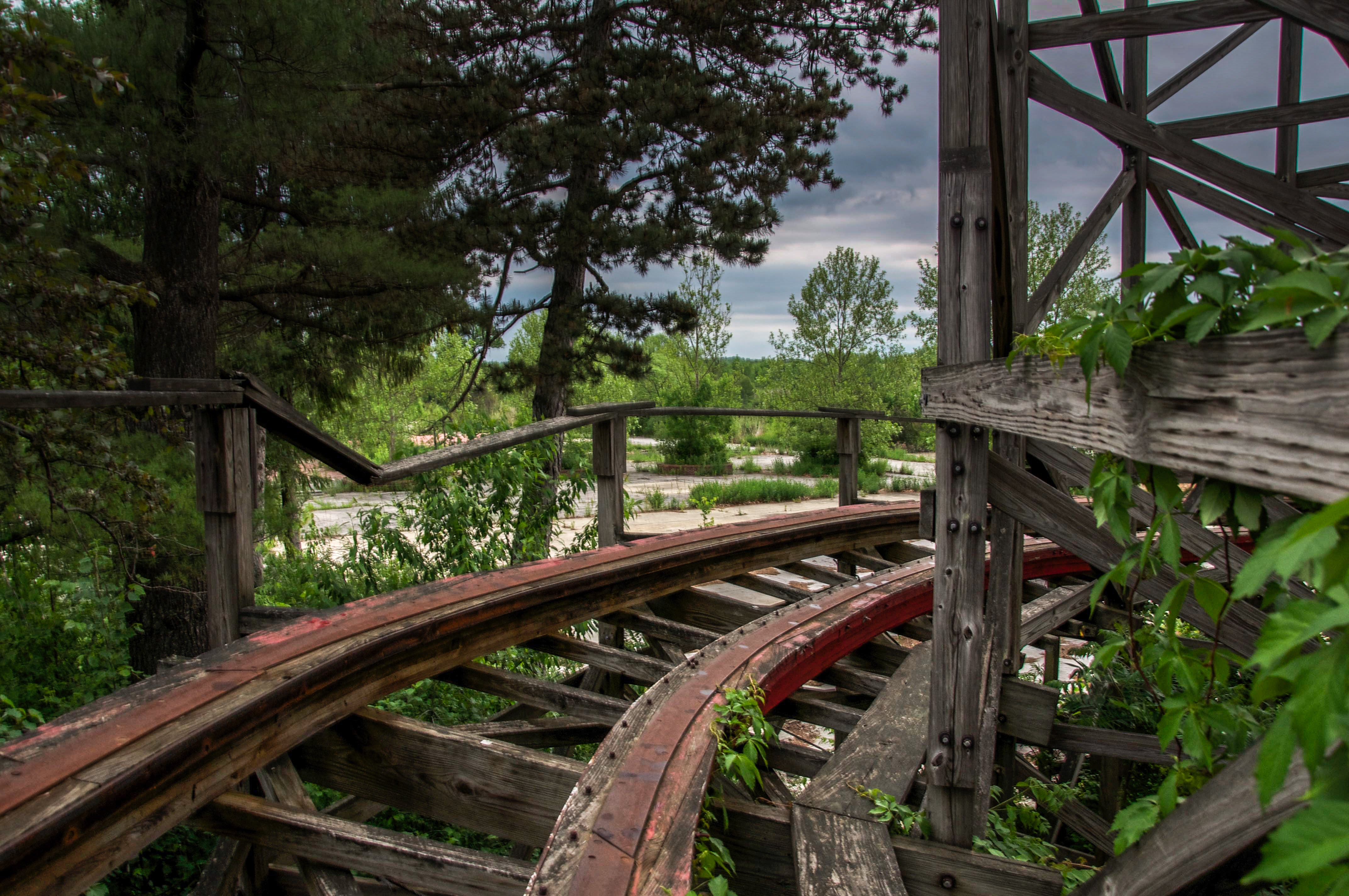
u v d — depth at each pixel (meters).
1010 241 2.86
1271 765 0.69
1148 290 1.03
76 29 6.13
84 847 1.69
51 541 5.27
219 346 11.95
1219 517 0.97
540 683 3.21
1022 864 2.21
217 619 3.35
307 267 10.30
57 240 6.49
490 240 13.99
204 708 2.15
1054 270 4.41
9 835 1.55
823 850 2.23
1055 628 5.80
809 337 34.97
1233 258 0.91
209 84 6.66
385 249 10.52
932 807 2.41
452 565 5.96
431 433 9.88
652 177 15.82
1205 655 1.25
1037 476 3.67
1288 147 6.00
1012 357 1.58
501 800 2.38
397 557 6.45
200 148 6.48
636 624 4.11
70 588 4.69
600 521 5.73
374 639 2.75
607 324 15.70
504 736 3.41
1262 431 0.84
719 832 2.38
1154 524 1.26
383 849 2.03
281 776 2.44
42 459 4.88
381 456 23.64
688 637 3.94
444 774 2.47
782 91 15.66
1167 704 1.28
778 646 3.39
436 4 14.55
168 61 6.50
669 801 2.04
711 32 15.08
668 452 34.59
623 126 14.29
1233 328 0.93
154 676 2.49
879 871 2.14
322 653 2.60
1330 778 0.62
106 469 5.01
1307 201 4.50
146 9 6.43
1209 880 1.07
